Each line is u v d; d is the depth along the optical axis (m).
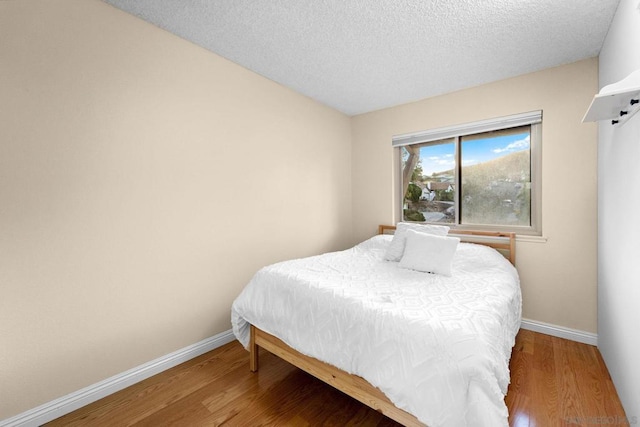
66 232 1.58
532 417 1.52
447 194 3.11
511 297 1.74
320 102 3.25
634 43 1.37
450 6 1.67
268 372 1.97
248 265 2.54
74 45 1.59
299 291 1.71
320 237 3.30
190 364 2.07
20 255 1.44
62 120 1.55
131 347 1.84
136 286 1.86
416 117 3.19
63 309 1.58
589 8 1.67
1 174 1.38
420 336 1.19
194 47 2.13
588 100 2.26
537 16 1.75
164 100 1.97
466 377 1.05
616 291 1.69
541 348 2.21
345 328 1.43
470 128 2.83
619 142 1.61
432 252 2.19
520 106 2.55
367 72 2.52
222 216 2.34
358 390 1.39
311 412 1.58
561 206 2.38
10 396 1.42
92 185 1.67
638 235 1.30
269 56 2.28
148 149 1.90
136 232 1.85
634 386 1.37
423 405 1.10
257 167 2.60
